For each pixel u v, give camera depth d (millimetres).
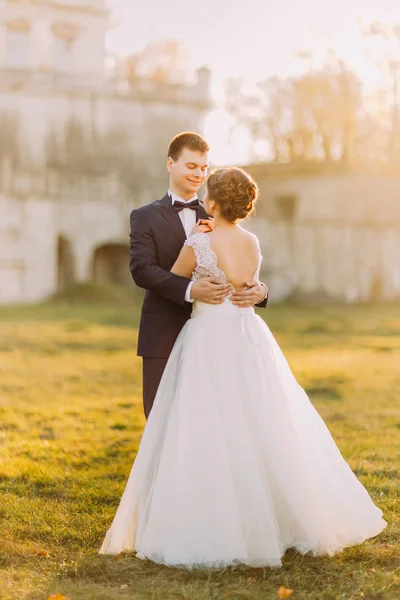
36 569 4418
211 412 4402
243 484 4297
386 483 6168
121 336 21188
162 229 4922
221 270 4680
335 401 10727
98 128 46125
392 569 4414
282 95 58500
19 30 47812
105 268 45031
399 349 18578
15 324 24312
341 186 50531
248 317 4691
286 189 51125
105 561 4473
